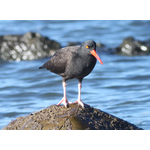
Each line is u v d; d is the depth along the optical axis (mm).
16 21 30688
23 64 19953
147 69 18438
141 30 28047
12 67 19391
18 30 26750
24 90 15414
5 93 14938
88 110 9008
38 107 13047
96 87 15539
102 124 8562
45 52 20984
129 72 17984
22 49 20922
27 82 16734
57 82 16641
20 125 8734
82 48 9688
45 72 18531
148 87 15234
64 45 22984
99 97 14008
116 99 13656
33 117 8766
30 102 13734
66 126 8141
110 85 15727
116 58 21375
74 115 8516
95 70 18672
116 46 23656
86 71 9883
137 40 22984
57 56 10328
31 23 30391
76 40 24734
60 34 26750
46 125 8297
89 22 31500
